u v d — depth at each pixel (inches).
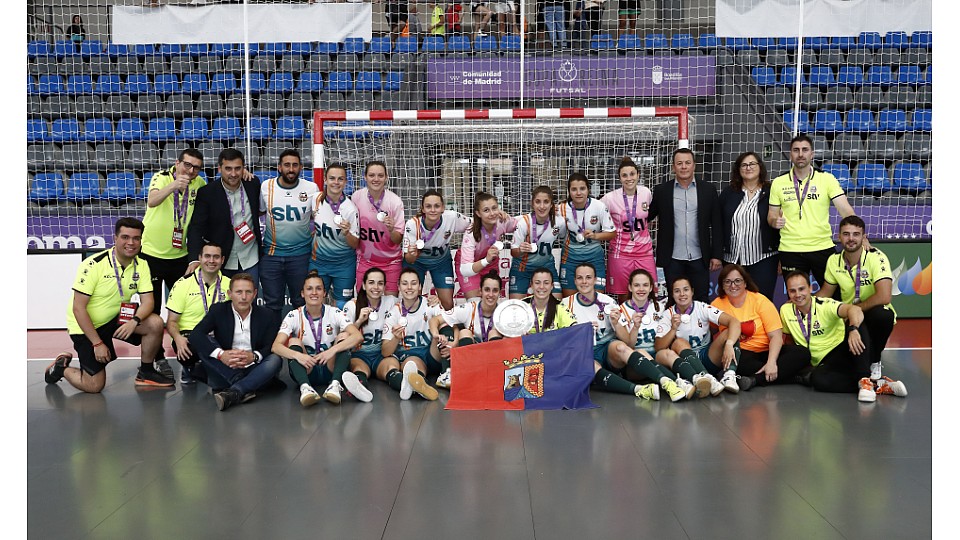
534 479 135.5
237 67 410.0
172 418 181.8
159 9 335.6
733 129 367.9
